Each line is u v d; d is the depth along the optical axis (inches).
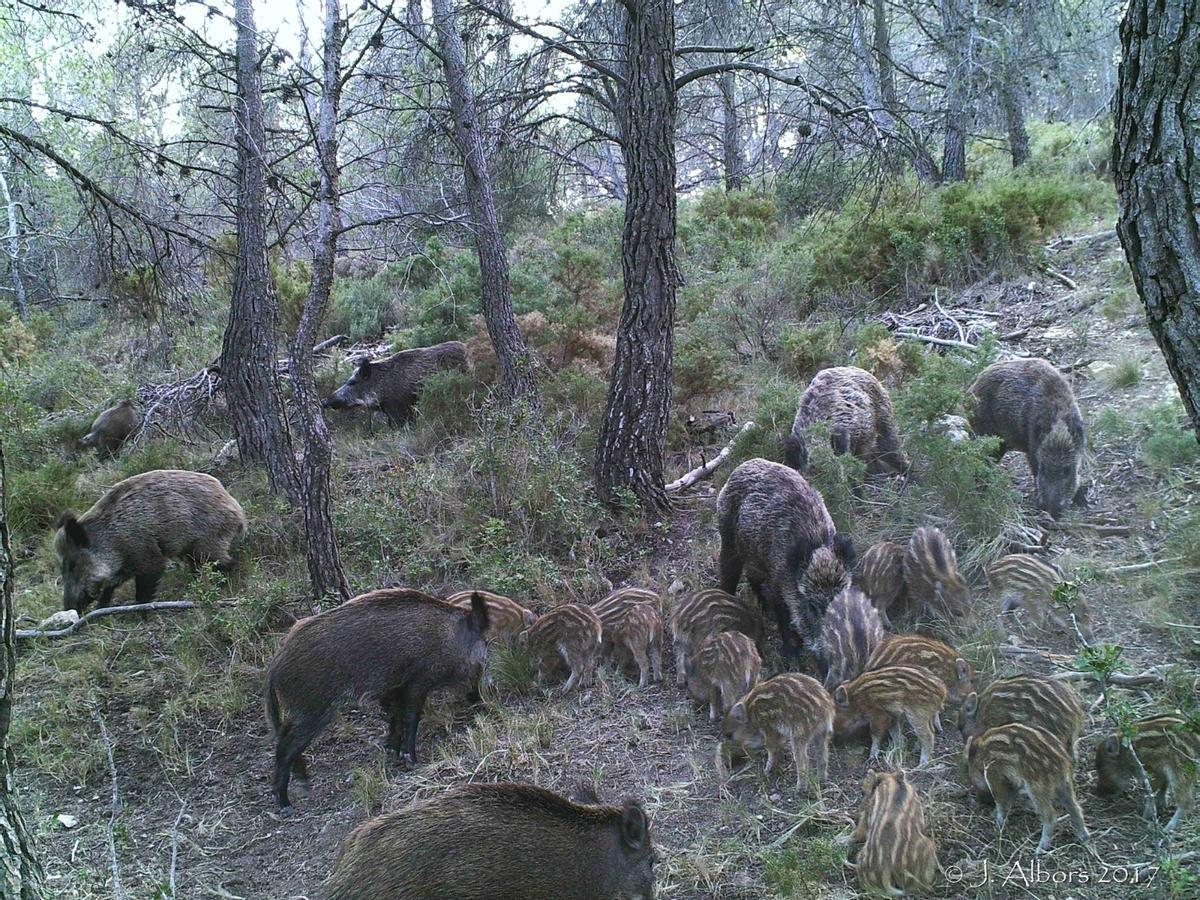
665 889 182.2
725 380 437.4
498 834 159.8
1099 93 792.3
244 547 365.7
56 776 247.8
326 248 285.0
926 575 251.3
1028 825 184.4
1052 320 454.6
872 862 171.0
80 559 323.3
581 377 447.2
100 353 630.5
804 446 309.7
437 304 585.0
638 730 239.9
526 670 267.7
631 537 340.8
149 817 231.0
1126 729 153.5
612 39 405.1
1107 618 243.3
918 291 530.0
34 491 412.2
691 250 661.3
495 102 427.5
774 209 717.9
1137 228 135.5
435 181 462.6
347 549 347.6
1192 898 156.5
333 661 226.7
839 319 495.8
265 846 217.5
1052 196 564.1
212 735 262.7
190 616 317.4
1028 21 712.4
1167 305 134.1
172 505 335.3
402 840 156.1
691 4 463.8
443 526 353.4
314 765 247.0
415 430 473.4
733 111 600.7
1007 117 780.0
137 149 358.9
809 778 205.5
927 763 205.5
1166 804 178.4
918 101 815.7
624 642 263.6
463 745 243.6
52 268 695.1
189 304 385.7
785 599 247.9
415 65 436.5
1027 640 242.5
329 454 298.7
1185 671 214.1
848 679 224.7
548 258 631.8
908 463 342.0
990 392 337.1
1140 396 361.7
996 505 285.6
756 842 192.4
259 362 425.4
